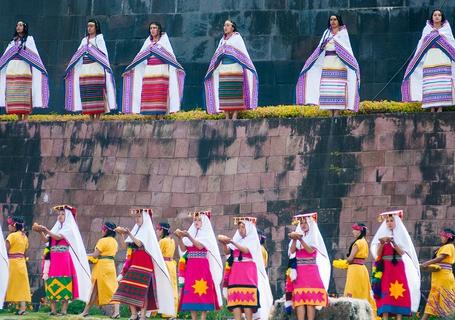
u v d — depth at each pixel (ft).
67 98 229.66
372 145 201.57
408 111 213.87
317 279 153.99
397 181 198.49
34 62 230.48
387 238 166.09
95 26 228.63
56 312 182.60
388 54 242.99
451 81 207.41
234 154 209.26
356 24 244.83
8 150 220.23
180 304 167.53
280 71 245.65
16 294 183.52
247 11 247.91
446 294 167.84
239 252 159.63
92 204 213.66
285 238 201.67
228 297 159.53
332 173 202.39
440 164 197.26
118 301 167.12
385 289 167.12
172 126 213.87
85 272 181.16
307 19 246.47
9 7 259.39
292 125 207.21
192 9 250.57
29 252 211.41
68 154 217.36
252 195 205.98
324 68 212.02
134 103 224.94
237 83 216.33
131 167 213.87
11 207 216.95
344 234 198.59
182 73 224.74
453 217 193.98
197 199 209.05
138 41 252.62
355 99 211.00
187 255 168.14
